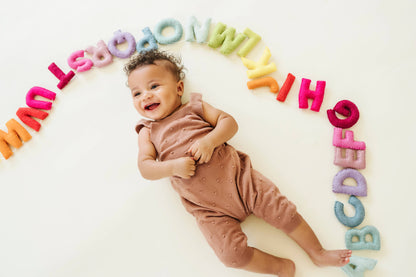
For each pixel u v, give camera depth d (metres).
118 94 1.29
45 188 1.24
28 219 1.22
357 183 1.12
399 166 1.13
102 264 1.15
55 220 1.21
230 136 1.04
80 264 1.16
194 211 1.07
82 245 1.18
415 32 1.24
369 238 1.09
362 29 1.27
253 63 1.24
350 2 1.29
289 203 1.01
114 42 1.32
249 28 1.30
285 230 1.03
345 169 1.13
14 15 1.42
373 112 1.18
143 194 1.20
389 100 1.19
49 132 1.29
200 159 0.99
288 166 1.17
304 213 1.12
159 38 1.30
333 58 1.25
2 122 1.32
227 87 1.25
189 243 1.14
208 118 1.09
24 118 1.28
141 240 1.16
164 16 1.34
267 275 1.09
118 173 1.23
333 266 1.02
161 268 1.13
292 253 1.10
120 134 1.26
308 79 1.22
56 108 1.31
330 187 1.14
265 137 1.20
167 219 1.17
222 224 1.03
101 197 1.21
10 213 1.23
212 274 1.11
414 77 1.20
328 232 1.10
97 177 1.23
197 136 1.05
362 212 1.09
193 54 1.29
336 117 1.18
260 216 1.05
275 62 1.26
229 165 1.04
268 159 1.18
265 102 1.23
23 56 1.38
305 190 1.14
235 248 0.99
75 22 1.39
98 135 1.27
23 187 1.25
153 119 1.10
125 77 1.30
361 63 1.23
